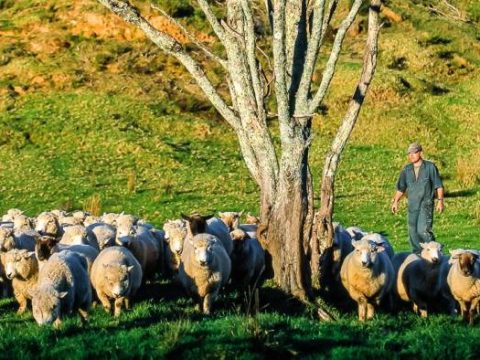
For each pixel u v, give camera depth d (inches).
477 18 2568.9
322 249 615.2
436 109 1959.9
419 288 562.6
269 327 434.9
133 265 567.8
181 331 420.5
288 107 575.5
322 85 578.9
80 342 416.5
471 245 998.4
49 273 508.1
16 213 968.9
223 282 583.8
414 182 625.0
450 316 537.3
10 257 569.9
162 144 1718.8
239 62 596.7
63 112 1852.9
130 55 2100.1
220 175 1556.3
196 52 2116.1
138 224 753.6
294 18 592.1
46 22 2218.3
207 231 656.4
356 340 428.5
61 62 2059.5
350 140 1815.9
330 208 617.6
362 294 550.9
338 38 571.8
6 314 573.3
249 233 717.9
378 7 609.6
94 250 605.3
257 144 595.5
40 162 1625.2
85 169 1587.1
